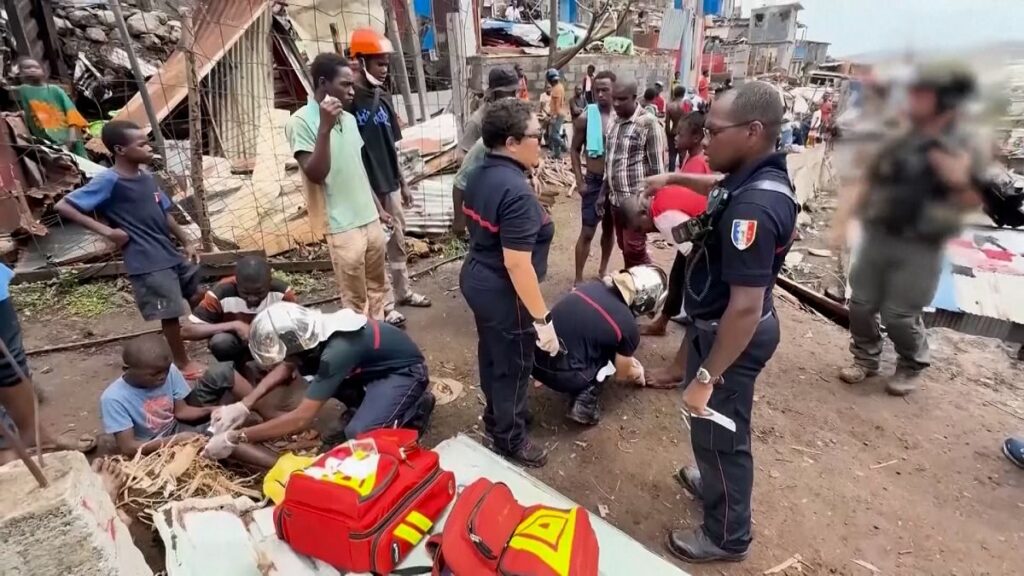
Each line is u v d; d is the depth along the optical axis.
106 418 2.48
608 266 5.23
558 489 2.65
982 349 4.04
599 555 1.88
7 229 4.65
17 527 1.26
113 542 1.47
